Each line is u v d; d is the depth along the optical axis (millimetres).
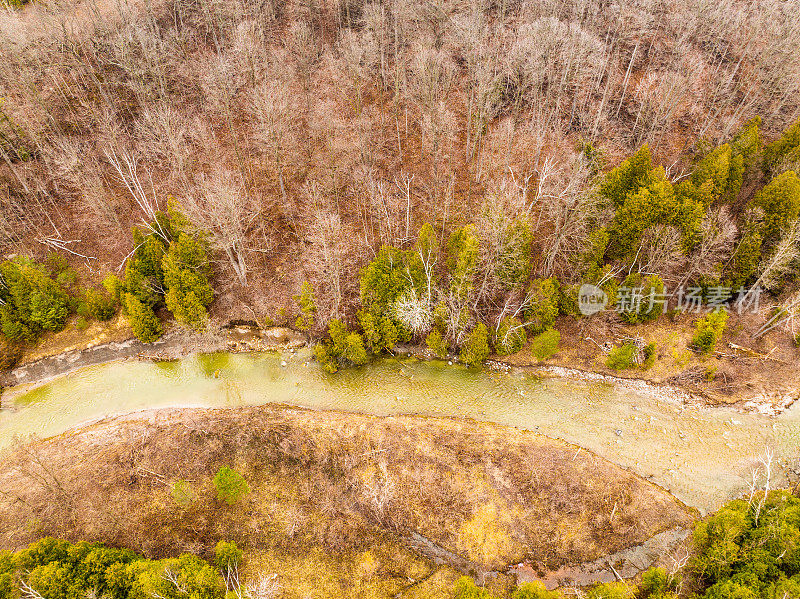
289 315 64562
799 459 52562
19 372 60656
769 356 60000
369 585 43625
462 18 72250
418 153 74125
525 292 61344
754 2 77375
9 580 37719
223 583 40375
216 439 52625
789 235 53969
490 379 60906
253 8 78375
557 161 68562
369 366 62594
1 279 59250
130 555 42188
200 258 61562
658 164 70500
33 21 71125
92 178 65688
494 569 44812
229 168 70688
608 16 79125
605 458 53188
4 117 65625
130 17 74250
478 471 50531
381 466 50875
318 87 74375
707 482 51219
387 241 65375
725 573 40250
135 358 62938
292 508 47906
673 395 58531
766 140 69188
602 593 39938
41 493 48031
